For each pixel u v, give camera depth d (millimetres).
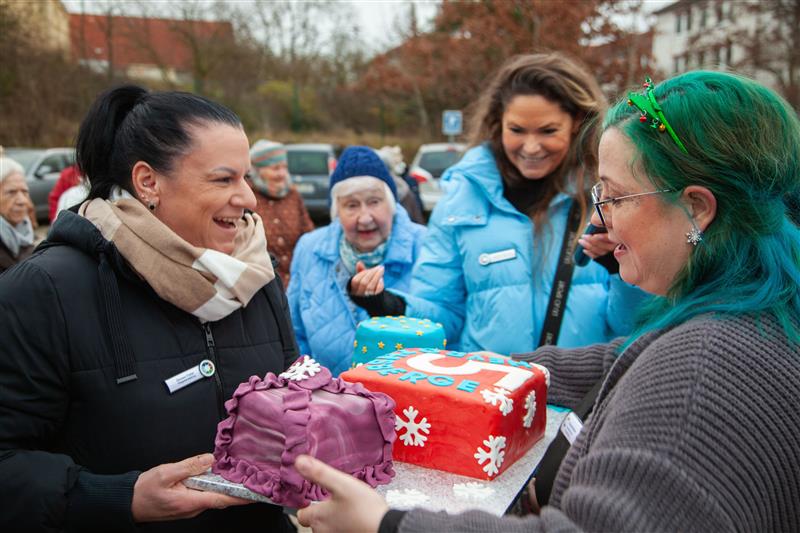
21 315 1246
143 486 1197
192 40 23891
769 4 15617
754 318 941
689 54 15602
